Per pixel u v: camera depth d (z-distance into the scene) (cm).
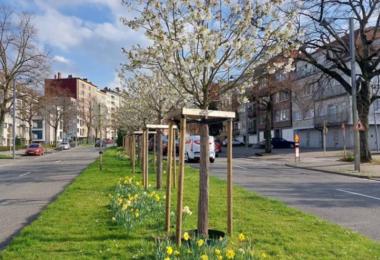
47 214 929
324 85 3588
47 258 603
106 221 850
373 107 5053
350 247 669
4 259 602
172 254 568
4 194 1438
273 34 802
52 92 7231
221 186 1484
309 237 731
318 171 2531
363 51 2900
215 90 825
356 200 1289
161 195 1214
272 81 3906
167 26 799
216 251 559
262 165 3078
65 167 2877
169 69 800
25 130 9862
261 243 690
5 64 4756
